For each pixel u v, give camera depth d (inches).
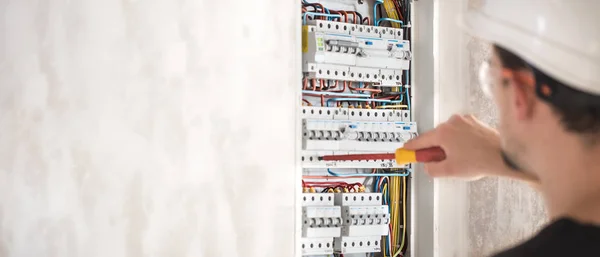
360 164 161.8
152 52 139.3
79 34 135.6
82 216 134.3
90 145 135.2
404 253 170.1
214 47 143.6
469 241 161.9
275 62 148.6
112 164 136.2
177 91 140.7
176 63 140.9
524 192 153.8
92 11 136.3
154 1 140.0
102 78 136.4
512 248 24.8
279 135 147.9
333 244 161.2
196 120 141.6
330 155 151.3
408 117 170.1
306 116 157.8
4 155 132.4
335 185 164.7
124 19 138.2
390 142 164.1
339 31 162.1
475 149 36.9
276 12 149.3
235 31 145.3
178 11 141.5
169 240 138.7
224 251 141.9
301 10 158.6
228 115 143.8
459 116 38.8
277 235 146.3
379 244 163.5
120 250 135.9
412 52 171.6
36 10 134.4
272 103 147.7
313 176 161.3
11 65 133.0
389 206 168.9
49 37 134.5
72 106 134.7
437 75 167.3
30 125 133.5
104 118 136.1
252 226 144.3
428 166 39.3
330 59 159.0
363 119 164.1
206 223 141.0
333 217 158.1
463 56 163.2
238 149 144.2
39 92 133.9
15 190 132.3
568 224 24.2
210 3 143.8
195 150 141.2
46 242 133.0
